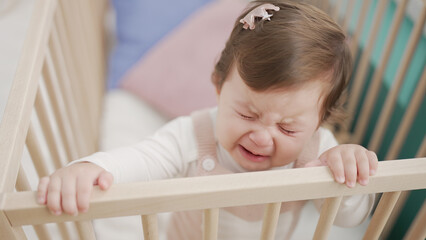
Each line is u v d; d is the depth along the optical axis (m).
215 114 0.83
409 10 1.21
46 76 0.83
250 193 0.48
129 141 1.39
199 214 0.87
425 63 1.11
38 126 1.11
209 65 1.54
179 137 0.80
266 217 0.53
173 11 1.77
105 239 1.11
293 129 0.63
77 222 0.51
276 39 0.60
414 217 1.08
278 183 0.48
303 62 0.58
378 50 1.27
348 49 0.67
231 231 0.85
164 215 1.17
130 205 0.47
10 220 0.46
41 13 0.76
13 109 0.58
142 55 1.69
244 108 0.62
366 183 0.52
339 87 0.66
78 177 0.52
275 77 0.58
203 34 1.62
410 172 0.52
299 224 0.99
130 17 1.76
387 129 1.21
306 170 0.50
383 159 1.25
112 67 1.65
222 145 0.71
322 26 0.63
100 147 1.39
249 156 0.69
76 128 1.07
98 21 1.70
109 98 1.54
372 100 1.16
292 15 0.63
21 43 1.30
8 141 0.53
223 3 1.72
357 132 1.25
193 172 0.80
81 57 1.21
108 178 0.51
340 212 0.71
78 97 1.12
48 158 1.07
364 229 1.09
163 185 0.47
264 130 0.62
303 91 0.59
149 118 1.48
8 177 0.50
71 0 1.08
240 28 0.67
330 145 0.81
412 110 1.00
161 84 1.51
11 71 1.21
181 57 1.57
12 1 1.42
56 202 0.47
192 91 1.48
